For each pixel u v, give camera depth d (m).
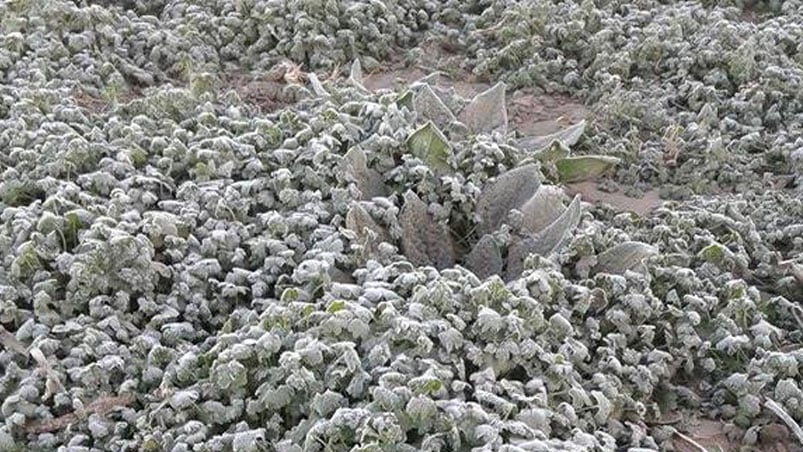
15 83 3.38
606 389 2.72
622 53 3.68
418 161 3.08
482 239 2.99
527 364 2.68
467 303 2.73
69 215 2.88
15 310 2.78
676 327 2.88
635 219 3.16
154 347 2.72
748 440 2.76
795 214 3.21
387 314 2.66
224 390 2.64
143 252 2.83
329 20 3.73
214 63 3.67
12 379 2.71
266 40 3.72
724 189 3.36
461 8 3.95
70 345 2.74
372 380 2.60
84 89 3.45
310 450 2.51
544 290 2.78
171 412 2.63
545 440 2.53
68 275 2.84
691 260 3.06
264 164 3.10
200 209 2.99
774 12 4.03
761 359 2.83
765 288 3.07
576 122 3.55
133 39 3.67
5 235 2.89
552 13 3.84
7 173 3.02
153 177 3.02
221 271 2.89
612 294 2.87
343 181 3.03
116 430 2.63
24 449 2.63
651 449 2.65
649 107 3.52
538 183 3.08
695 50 3.67
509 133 3.37
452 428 2.51
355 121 3.21
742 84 3.58
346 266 2.89
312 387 2.60
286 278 2.86
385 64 3.78
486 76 3.75
